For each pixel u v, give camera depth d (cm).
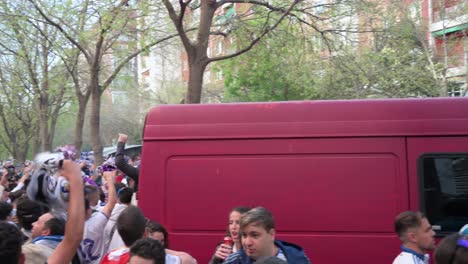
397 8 2030
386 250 602
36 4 1554
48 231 453
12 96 3288
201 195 636
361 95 1870
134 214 445
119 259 425
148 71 4012
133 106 4562
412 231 445
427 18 2303
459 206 598
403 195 607
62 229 454
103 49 1736
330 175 618
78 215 317
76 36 1733
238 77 2127
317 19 1438
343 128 624
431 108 621
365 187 612
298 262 397
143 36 1563
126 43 1750
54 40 1766
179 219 636
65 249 313
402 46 1930
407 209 605
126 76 2097
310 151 625
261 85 2114
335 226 611
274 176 626
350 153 620
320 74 1980
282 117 637
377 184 612
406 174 610
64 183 344
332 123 627
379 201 609
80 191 325
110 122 4656
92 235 532
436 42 2320
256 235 383
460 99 623
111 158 851
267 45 1539
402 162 612
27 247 427
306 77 1947
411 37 2155
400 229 452
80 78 2439
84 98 1977
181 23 1220
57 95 2838
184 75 3447
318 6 1416
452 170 605
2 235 281
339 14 1423
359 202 611
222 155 638
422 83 1967
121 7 1416
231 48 1647
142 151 654
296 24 1494
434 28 2278
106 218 552
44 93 2439
